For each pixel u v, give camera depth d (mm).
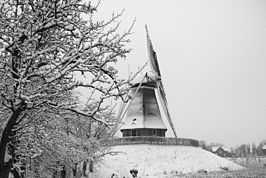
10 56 7488
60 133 12891
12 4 7754
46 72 7246
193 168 47312
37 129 8812
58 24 7543
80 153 18672
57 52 8016
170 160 49656
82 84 7621
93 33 7750
